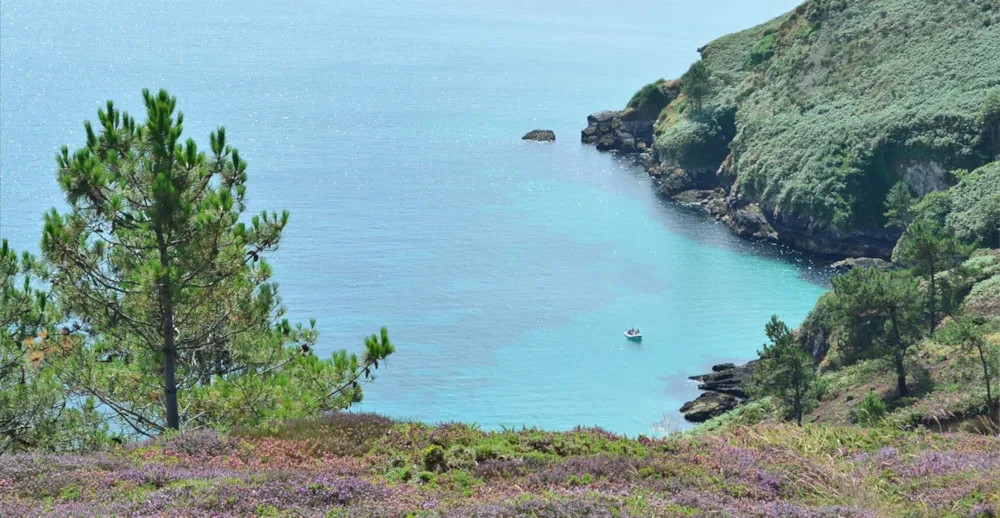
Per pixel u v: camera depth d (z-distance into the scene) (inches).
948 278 3265.3
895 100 6771.7
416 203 7263.8
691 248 6220.5
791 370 2723.9
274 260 5841.5
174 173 1258.0
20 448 1213.1
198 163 1274.6
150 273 1173.7
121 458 809.5
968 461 774.5
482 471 770.2
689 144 7726.4
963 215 5201.8
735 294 5378.9
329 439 883.4
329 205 7150.6
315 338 1440.7
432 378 4224.9
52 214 1208.8
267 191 7524.6
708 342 4682.6
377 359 1358.3
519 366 4367.6
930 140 6033.5
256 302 1339.8
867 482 735.7
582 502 650.2
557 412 3909.9
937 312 3275.1
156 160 1249.4
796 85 7760.8
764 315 5059.1
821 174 6230.3
